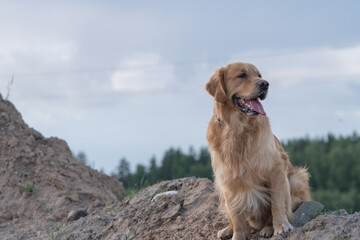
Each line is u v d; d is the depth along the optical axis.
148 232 8.27
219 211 8.17
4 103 13.03
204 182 9.16
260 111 6.97
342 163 78.06
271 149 7.08
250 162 7.04
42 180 11.32
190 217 8.34
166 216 8.50
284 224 6.99
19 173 11.47
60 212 10.51
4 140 12.05
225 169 7.21
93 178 11.92
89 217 9.75
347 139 88.19
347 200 63.34
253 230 7.66
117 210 9.65
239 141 7.09
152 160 63.78
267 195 7.21
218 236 7.54
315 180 76.56
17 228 10.18
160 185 9.70
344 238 6.39
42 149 12.14
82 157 13.06
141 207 9.10
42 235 9.60
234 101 7.29
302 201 7.62
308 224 6.86
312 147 83.12
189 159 66.56
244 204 7.25
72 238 9.10
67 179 11.42
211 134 7.40
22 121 12.84
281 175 7.10
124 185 13.40
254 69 7.52
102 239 8.72
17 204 10.79
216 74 7.53
